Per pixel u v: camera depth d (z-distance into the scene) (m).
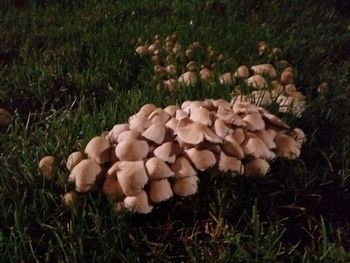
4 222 0.32
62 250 0.30
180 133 0.33
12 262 0.29
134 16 0.70
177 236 0.33
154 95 0.46
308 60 0.58
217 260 0.30
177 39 0.60
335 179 0.37
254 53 0.56
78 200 0.32
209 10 0.73
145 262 0.31
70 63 0.54
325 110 0.45
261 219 0.34
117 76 0.52
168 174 0.31
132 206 0.31
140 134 0.34
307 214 0.35
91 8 0.74
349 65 0.59
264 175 0.35
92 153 0.33
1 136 0.41
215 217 0.33
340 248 0.30
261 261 0.30
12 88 0.50
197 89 0.47
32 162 0.36
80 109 0.44
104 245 0.30
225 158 0.33
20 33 0.63
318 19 0.76
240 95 0.44
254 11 0.75
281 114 0.42
